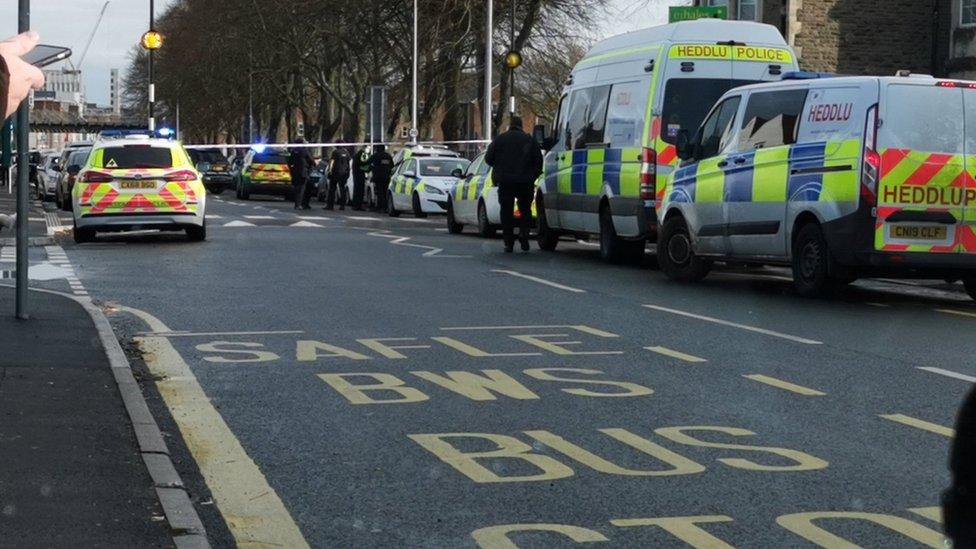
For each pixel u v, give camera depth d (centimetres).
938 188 1511
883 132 1503
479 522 614
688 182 1844
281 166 5881
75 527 562
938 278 1571
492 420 850
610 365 1070
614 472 711
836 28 3944
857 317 1410
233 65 8944
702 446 775
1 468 667
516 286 1723
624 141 2091
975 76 3731
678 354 1129
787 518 622
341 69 7844
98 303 1498
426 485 684
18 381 922
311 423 842
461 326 1312
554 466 725
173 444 780
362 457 748
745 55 2028
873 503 649
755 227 1684
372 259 2139
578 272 1964
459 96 6050
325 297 1568
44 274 1850
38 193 5575
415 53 5641
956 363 1080
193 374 1024
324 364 1073
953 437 291
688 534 595
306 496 664
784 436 802
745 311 1459
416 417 860
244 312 1419
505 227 2377
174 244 2489
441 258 2189
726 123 1778
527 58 5603
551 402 910
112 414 813
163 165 2534
